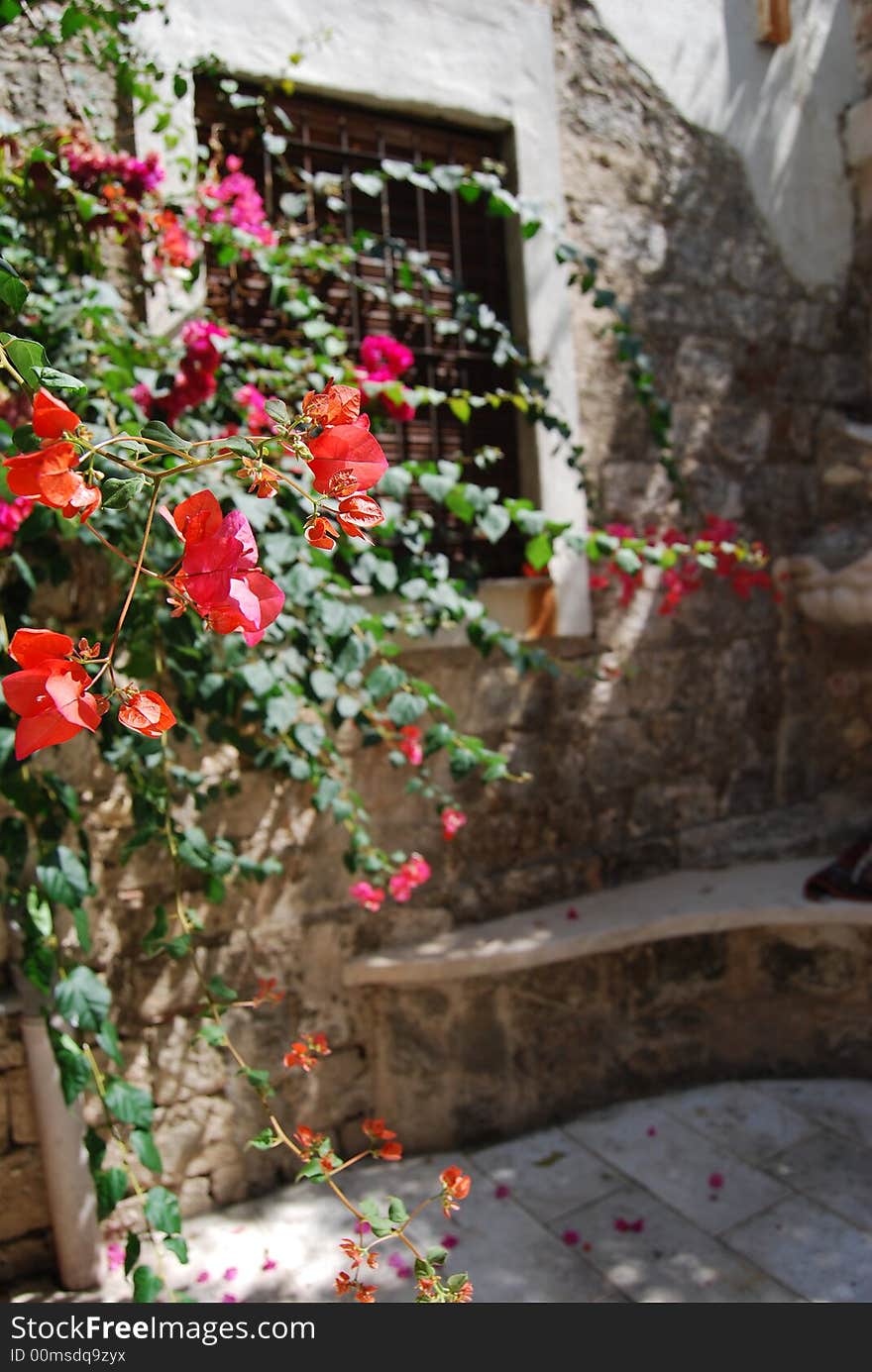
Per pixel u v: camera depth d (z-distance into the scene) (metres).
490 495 2.33
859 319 3.79
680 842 3.52
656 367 3.35
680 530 3.42
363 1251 1.34
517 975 3.03
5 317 2.04
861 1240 2.51
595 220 3.21
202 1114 2.72
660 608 3.37
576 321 3.19
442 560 2.39
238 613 0.70
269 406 0.77
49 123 2.33
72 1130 2.42
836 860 3.38
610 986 3.16
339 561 2.71
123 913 2.60
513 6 3.03
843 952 3.29
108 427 1.96
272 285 2.46
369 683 2.12
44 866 1.78
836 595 3.51
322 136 2.85
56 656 0.71
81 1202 2.43
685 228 3.40
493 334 3.08
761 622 3.64
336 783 2.38
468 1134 3.01
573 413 3.14
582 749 3.29
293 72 2.69
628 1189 2.76
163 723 0.73
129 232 2.35
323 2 2.73
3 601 2.02
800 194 3.63
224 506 1.95
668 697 3.45
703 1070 3.31
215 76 2.59
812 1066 3.33
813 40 3.62
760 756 3.67
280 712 2.12
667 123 3.35
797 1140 2.96
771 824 3.67
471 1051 3.00
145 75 2.38
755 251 3.55
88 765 2.53
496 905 3.16
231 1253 2.55
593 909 3.21
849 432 3.65
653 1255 2.49
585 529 3.20
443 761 3.04
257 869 2.41
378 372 2.46
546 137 3.09
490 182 2.66
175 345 2.44
